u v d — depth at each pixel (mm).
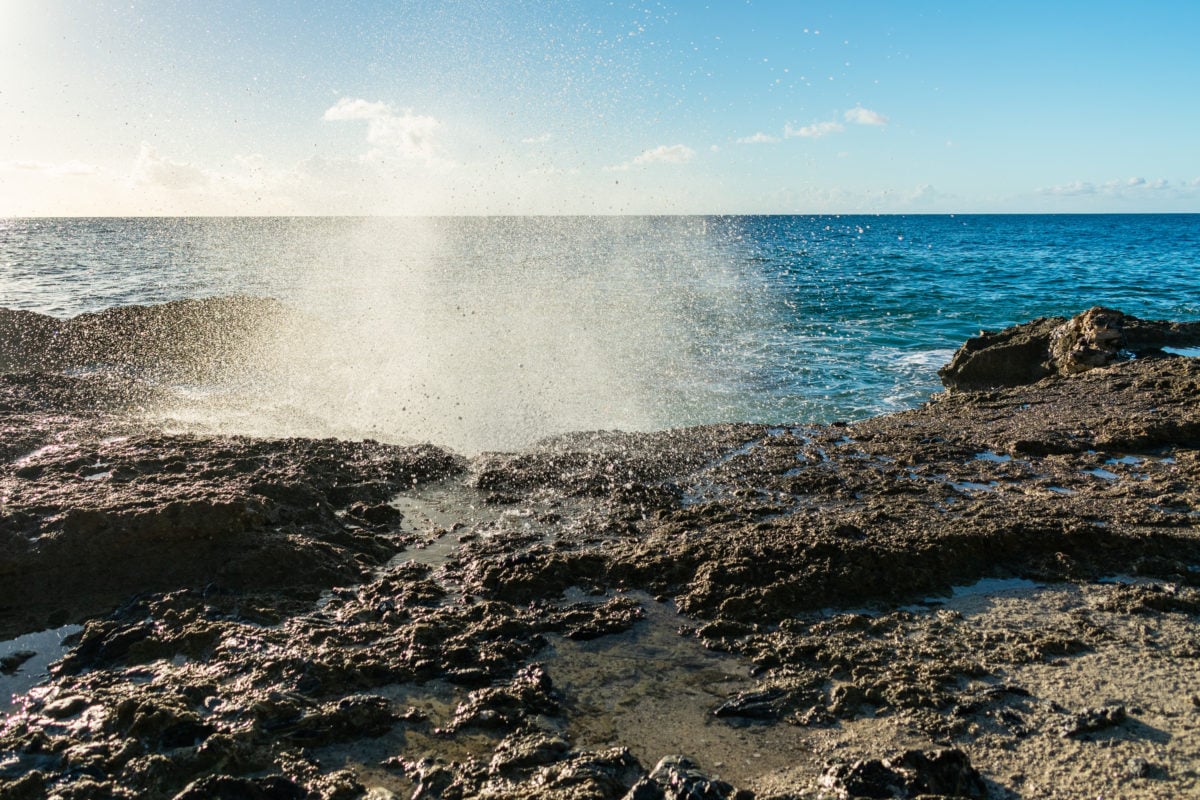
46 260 34406
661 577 4805
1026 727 3307
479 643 4070
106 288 22094
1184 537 5008
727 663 3957
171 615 4160
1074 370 10430
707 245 46000
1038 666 3818
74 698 3332
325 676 3656
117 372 10688
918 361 13281
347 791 2924
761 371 12430
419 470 6840
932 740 3250
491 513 6035
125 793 2795
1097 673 3723
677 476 6785
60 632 4137
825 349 14273
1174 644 3953
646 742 3309
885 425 8266
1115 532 5070
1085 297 21438
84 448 6324
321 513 5605
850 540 4988
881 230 85500
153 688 3463
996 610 4438
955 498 5938
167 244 47562
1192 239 65125
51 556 4535
